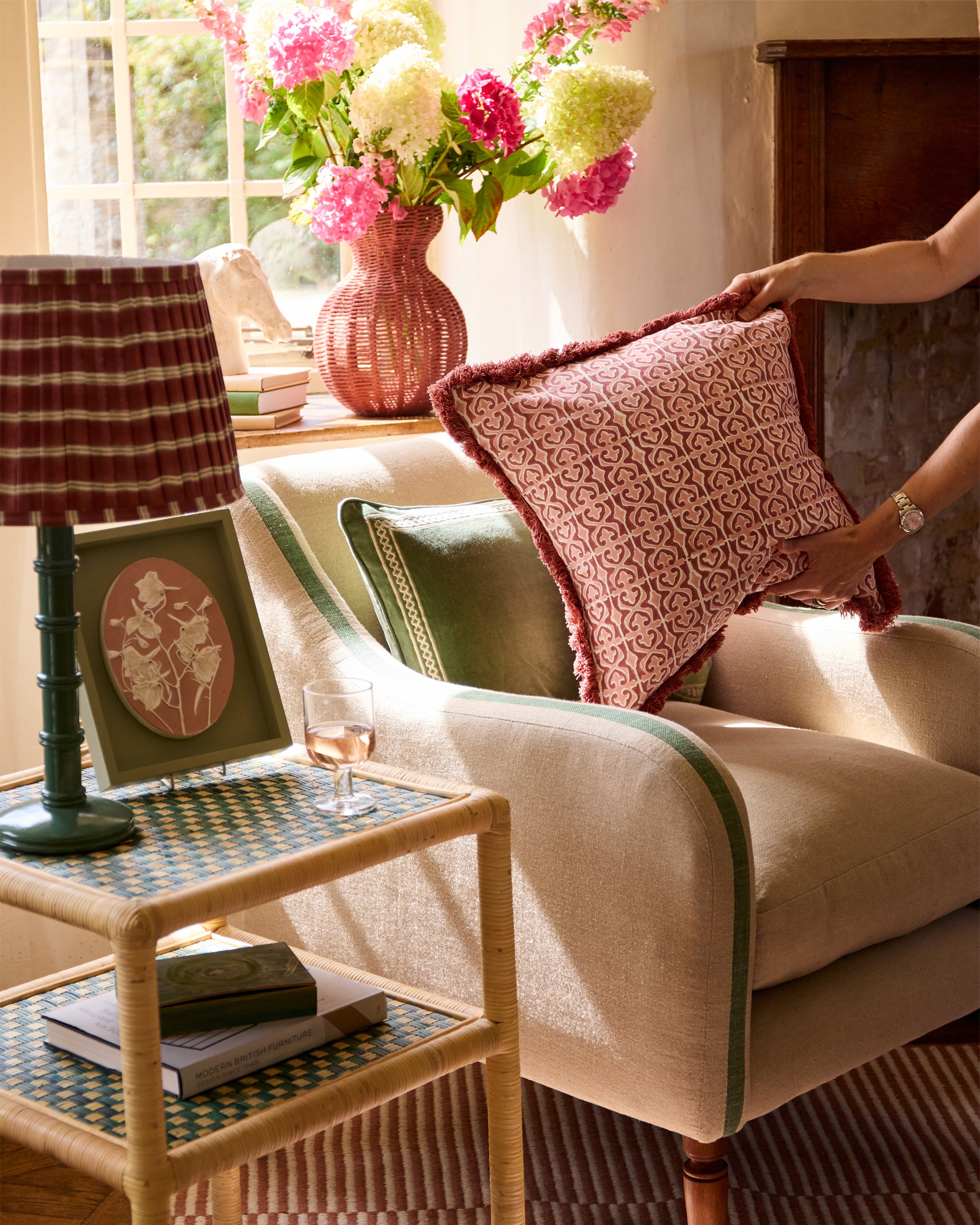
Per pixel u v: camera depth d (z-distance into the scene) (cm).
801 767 185
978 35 285
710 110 268
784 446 199
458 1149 204
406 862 177
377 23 231
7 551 206
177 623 160
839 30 280
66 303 125
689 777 149
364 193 225
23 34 203
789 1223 184
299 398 247
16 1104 133
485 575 199
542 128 249
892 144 282
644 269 268
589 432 188
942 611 320
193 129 272
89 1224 186
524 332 282
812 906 162
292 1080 138
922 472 202
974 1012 239
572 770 159
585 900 158
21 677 210
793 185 276
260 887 127
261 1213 187
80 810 142
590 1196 190
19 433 125
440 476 224
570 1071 164
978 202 227
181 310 132
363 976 162
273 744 163
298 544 198
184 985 144
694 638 187
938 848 178
